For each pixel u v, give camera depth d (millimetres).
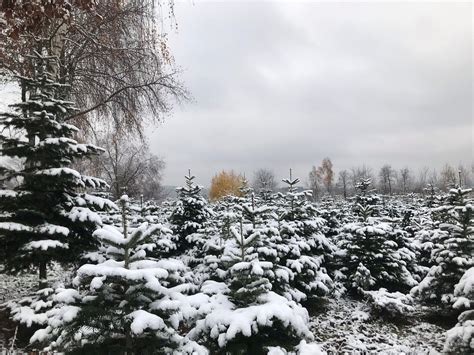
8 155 6402
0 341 5262
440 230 8477
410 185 39875
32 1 4961
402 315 7969
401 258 9984
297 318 4703
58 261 6539
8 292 7809
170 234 9266
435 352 6145
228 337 4285
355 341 6734
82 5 5785
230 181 42594
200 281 7414
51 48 9453
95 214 6332
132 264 4355
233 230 5711
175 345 4293
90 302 4137
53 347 4234
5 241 6004
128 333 4070
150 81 12336
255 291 5020
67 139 6215
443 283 7590
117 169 22953
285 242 8234
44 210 6297
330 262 9922
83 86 12039
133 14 11484
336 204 18844
